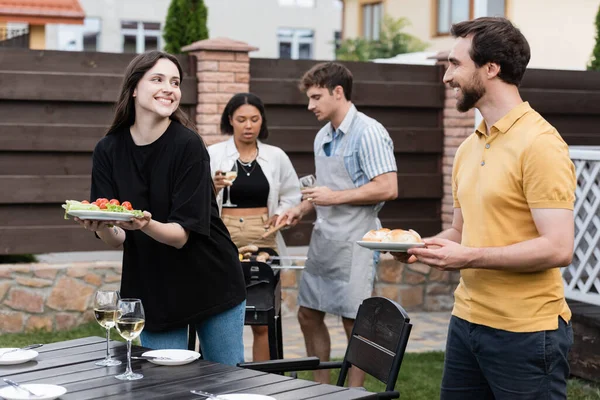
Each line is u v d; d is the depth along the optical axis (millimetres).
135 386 3334
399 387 6188
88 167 8219
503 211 3533
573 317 6445
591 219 6703
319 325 5906
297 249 9758
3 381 3402
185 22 11969
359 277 5570
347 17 24844
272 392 3256
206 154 4109
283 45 29984
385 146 5488
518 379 3551
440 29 20359
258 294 5309
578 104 9430
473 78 3555
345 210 5586
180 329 4238
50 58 8031
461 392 3805
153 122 4066
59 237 8133
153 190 4082
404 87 9070
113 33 27797
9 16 16578
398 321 3904
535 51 14625
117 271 7961
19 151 8031
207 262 4172
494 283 3582
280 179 6184
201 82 8414
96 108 8203
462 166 3785
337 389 3303
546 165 3396
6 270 7680
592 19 13781
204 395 3180
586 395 6031
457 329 3783
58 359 3766
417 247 3574
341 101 5562
